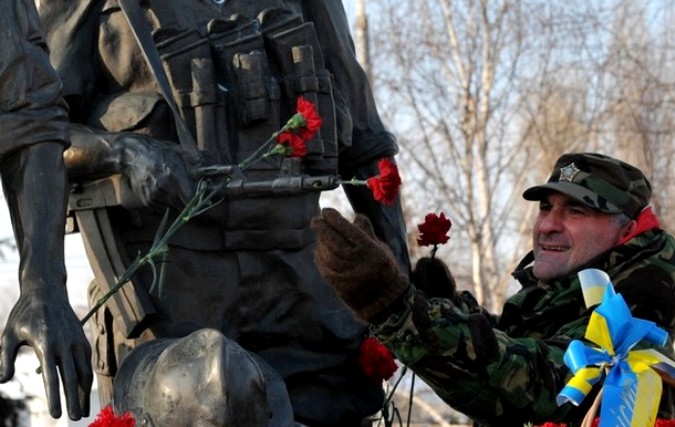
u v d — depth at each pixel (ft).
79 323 11.37
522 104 58.39
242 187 11.81
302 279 13.07
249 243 12.85
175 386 10.50
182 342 10.67
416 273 14.23
